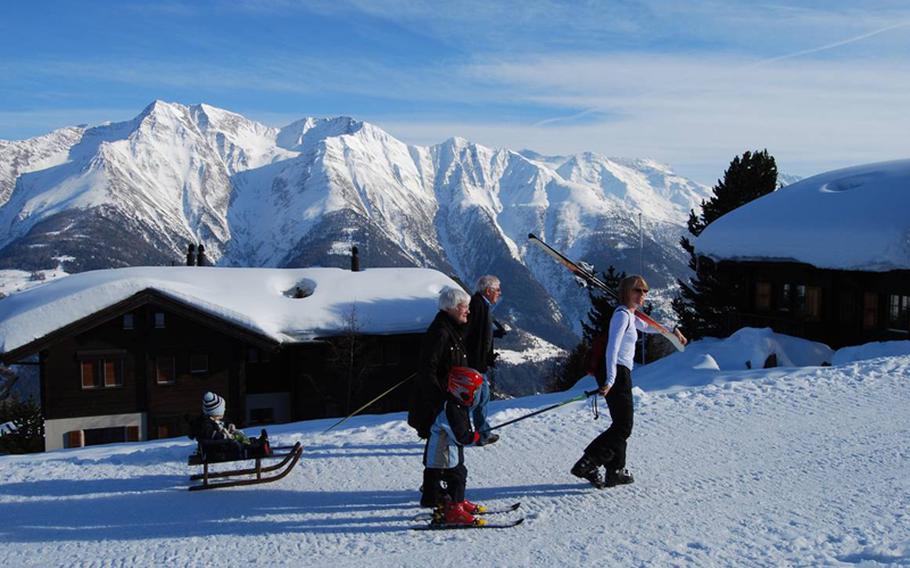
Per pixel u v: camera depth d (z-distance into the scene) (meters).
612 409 6.93
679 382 12.69
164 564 5.66
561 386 31.45
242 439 7.78
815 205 21.19
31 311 24.61
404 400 29.58
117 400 25.92
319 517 6.56
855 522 5.67
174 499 7.32
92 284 28.38
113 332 25.89
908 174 20.23
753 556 5.13
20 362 25.95
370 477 7.76
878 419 8.94
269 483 7.70
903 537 5.27
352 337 27.80
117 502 7.32
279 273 32.00
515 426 9.52
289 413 29.31
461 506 6.20
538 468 7.72
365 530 6.18
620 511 6.29
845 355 15.88
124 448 10.66
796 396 10.34
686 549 5.33
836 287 20.52
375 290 30.94
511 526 6.06
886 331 18.86
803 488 6.62
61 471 8.70
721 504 6.32
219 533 6.29
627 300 6.93
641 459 7.82
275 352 26.83
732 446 8.14
